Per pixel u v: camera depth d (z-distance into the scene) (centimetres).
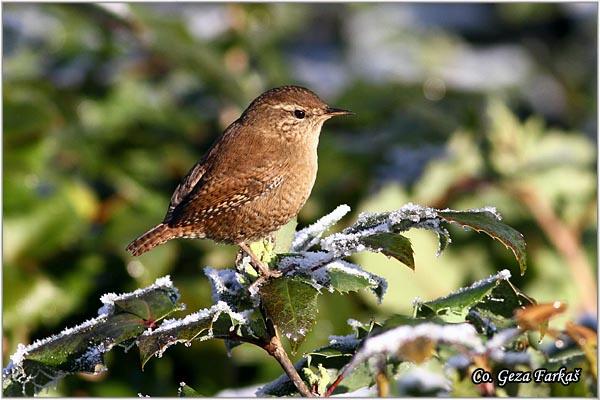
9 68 1423
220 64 1347
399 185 1209
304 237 652
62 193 1148
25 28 1500
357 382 631
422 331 505
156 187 1259
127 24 1390
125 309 586
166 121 1337
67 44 1446
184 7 1602
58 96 1351
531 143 1269
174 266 1127
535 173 1231
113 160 1259
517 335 554
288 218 929
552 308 542
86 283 1101
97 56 1424
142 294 588
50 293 1087
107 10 1383
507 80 1722
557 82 1702
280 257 609
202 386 1059
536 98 1683
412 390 728
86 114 1341
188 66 1338
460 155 1241
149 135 1317
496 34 1875
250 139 908
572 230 1214
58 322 1082
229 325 588
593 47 1755
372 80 1587
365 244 571
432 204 1209
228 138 916
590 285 1175
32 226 1112
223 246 1138
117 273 1112
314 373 616
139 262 1116
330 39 1900
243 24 1508
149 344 552
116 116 1338
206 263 1125
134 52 1452
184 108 1404
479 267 1146
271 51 1502
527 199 1216
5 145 1170
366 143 1336
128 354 1052
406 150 1335
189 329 556
